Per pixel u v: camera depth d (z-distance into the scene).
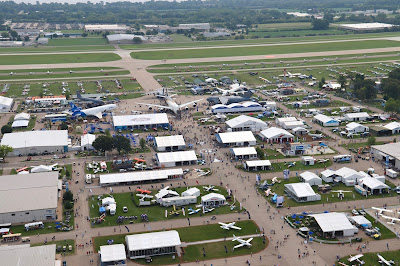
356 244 189.38
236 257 180.62
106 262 171.62
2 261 164.25
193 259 179.50
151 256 181.38
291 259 179.00
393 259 178.38
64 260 176.38
